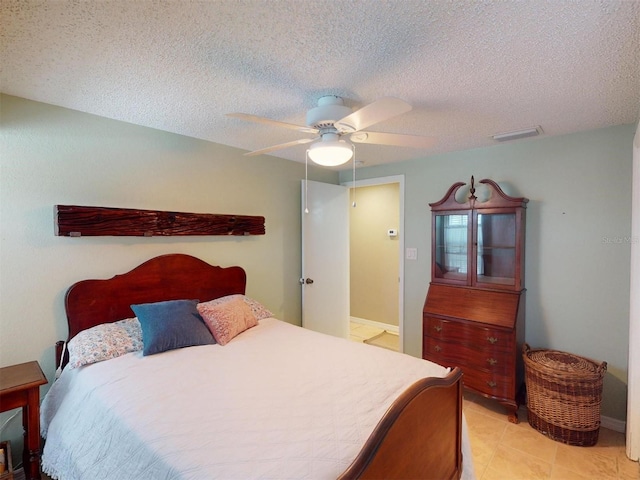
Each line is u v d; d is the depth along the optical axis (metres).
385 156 3.41
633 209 2.19
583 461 2.13
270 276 3.45
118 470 1.28
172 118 2.32
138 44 1.41
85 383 1.72
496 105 2.04
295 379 1.71
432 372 1.81
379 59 1.52
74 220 2.09
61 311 2.12
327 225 3.91
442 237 3.20
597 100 1.96
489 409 2.78
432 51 1.44
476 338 2.74
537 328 2.79
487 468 2.07
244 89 1.84
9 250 1.94
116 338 2.06
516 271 2.71
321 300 3.84
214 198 2.95
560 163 2.67
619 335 2.45
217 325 2.30
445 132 2.58
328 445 1.19
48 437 1.74
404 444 1.25
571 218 2.63
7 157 1.93
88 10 1.18
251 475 1.05
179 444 1.20
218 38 1.36
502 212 2.76
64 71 1.64
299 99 1.97
